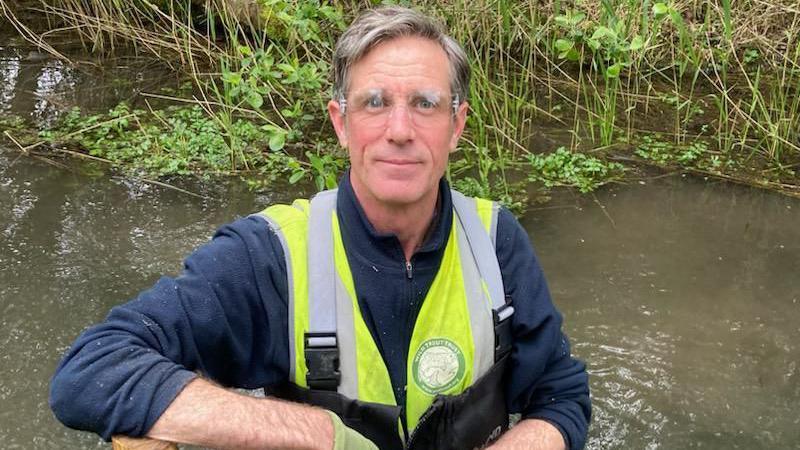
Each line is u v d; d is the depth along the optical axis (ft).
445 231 6.46
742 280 12.76
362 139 6.16
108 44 20.43
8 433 9.57
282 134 13.85
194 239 13.15
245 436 5.57
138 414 5.56
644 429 10.08
